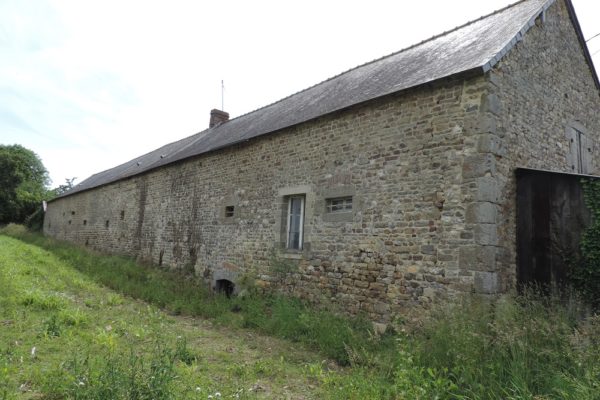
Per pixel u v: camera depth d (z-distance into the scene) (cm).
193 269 1162
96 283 1030
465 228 570
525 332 422
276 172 924
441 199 605
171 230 1310
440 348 452
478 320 482
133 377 340
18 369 412
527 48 686
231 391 400
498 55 597
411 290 621
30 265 1133
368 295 682
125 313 729
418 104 657
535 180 607
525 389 348
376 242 684
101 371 371
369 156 719
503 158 598
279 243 882
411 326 595
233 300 886
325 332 608
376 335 578
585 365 360
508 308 497
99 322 633
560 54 790
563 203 584
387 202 677
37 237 2394
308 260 804
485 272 542
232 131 1302
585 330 410
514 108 636
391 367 451
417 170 642
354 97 792
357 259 711
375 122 719
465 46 739
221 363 505
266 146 968
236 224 1026
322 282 767
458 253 572
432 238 607
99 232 1912
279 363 515
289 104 1159
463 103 603
